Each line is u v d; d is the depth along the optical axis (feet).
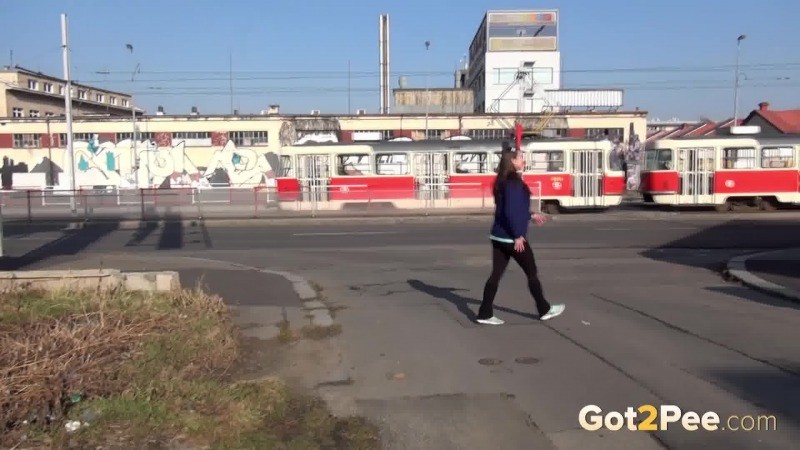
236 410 14.99
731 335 22.39
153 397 15.30
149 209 87.56
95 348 18.28
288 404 16.14
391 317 26.23
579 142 87.92
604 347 21.22
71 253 49.93
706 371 18.57
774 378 17.87
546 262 42.06
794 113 175.83
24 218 84.17
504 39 225.15
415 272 38.75
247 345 21.63
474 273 38.06
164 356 18.45
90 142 160.45
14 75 234.99
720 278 34.73
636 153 151.53
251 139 161.48
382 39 238.07
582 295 30.22
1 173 161.07
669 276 35.68
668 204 88.63
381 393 17.15
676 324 24.11
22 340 18.72
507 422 15.15
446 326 24.59
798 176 87.45
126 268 38.70
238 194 87.76
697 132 204.23
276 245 55.06
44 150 161.38
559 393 17.01
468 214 83.30
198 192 87.66
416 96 203.92
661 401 16.31
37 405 14.37
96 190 87.92
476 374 18.66
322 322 24.99
